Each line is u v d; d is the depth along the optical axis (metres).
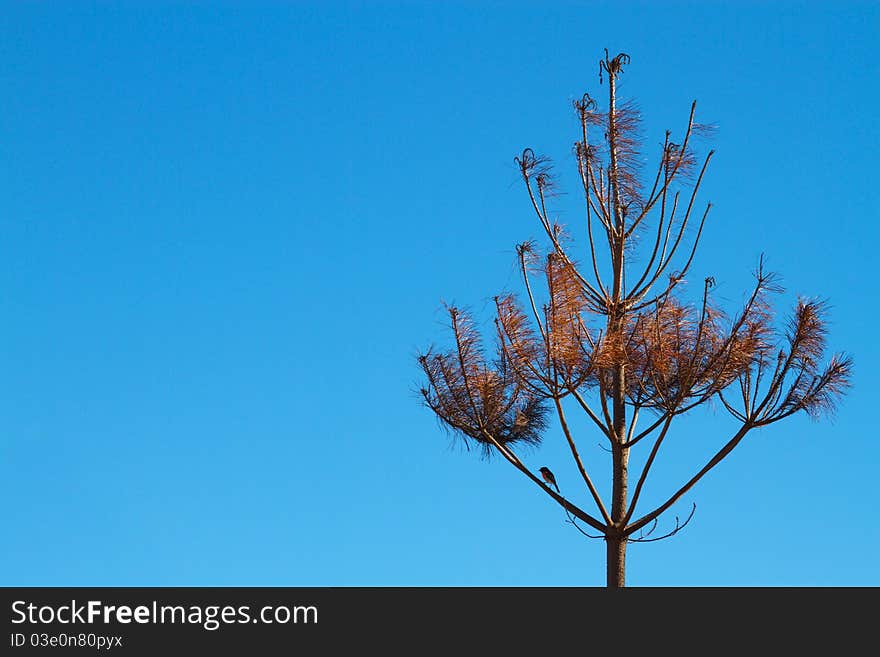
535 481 15.84
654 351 15.30
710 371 15.14
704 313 15.23
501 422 16.61
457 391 16.20
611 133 16.64
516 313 15.84
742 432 15.36
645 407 15.90
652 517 15.36
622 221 16.48
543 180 16.75
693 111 16.59
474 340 16.17
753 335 15.12
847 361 15.23
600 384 15.55
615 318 16.14
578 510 15.66
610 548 15.47
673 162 16.48
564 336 15.47
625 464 15.77
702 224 16.41
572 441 15.63
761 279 15.20
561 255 15.70
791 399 15.25
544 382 15.60
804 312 15.23
